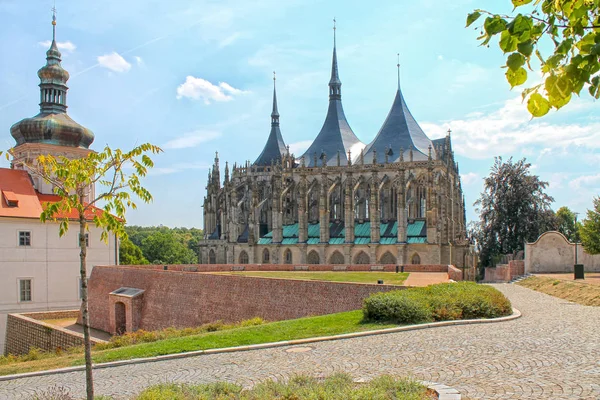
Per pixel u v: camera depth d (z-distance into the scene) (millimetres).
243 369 25125
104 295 77062
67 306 87125
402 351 26219
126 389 23391
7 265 82312
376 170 118312
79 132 101500
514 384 19062
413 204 122562
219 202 152625
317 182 133875
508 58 8109
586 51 7973
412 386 18078
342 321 37125
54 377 27750
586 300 45750
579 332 29438
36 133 98125
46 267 85688
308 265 87000
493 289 44125
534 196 117000
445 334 30375
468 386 19125
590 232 70438
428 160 115000
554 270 79938
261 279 53281
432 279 61969
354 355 26156
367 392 17000
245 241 138125
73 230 88562
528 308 42469
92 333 73250
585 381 18984
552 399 17094
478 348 25828
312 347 29141
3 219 82250
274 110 166750
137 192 20688
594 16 8453
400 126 134125
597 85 7938
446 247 115188
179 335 44562
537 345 25953
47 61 103562
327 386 18641
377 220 116188
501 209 116500
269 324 39000
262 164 159125
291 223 137000
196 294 60562
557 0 8266
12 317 71688
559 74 7773
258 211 131625
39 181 93000
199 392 19125
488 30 8234
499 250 117250
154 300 66812
